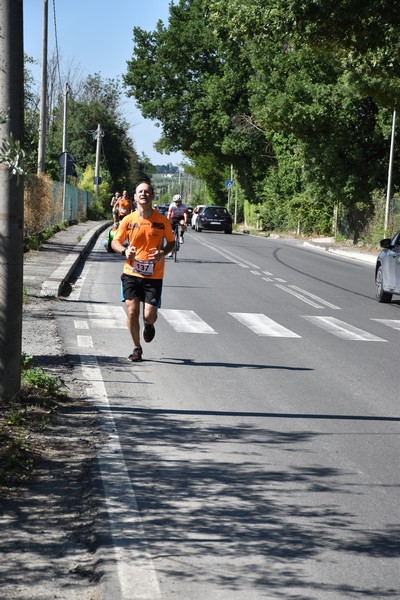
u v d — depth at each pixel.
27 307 20.59
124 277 14.76
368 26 30.92
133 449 9.47
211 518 7.42
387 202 48.91
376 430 10.82
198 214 76.69
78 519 7.27
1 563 6.29
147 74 95.75
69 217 65.00
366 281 33.47
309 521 7.45
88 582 6.06
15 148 8.40
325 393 12.93
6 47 10.05
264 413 11.51
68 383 12.66
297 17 30.34
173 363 14.81
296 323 20.75
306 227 72.88
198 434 10.27
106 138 142.62
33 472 8.42
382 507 7.90
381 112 54.12
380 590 6.09
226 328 19.30
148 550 6.60
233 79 87.50
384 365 15.57
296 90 56.84
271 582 6.16
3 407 10.52
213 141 92.38
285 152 78.50
